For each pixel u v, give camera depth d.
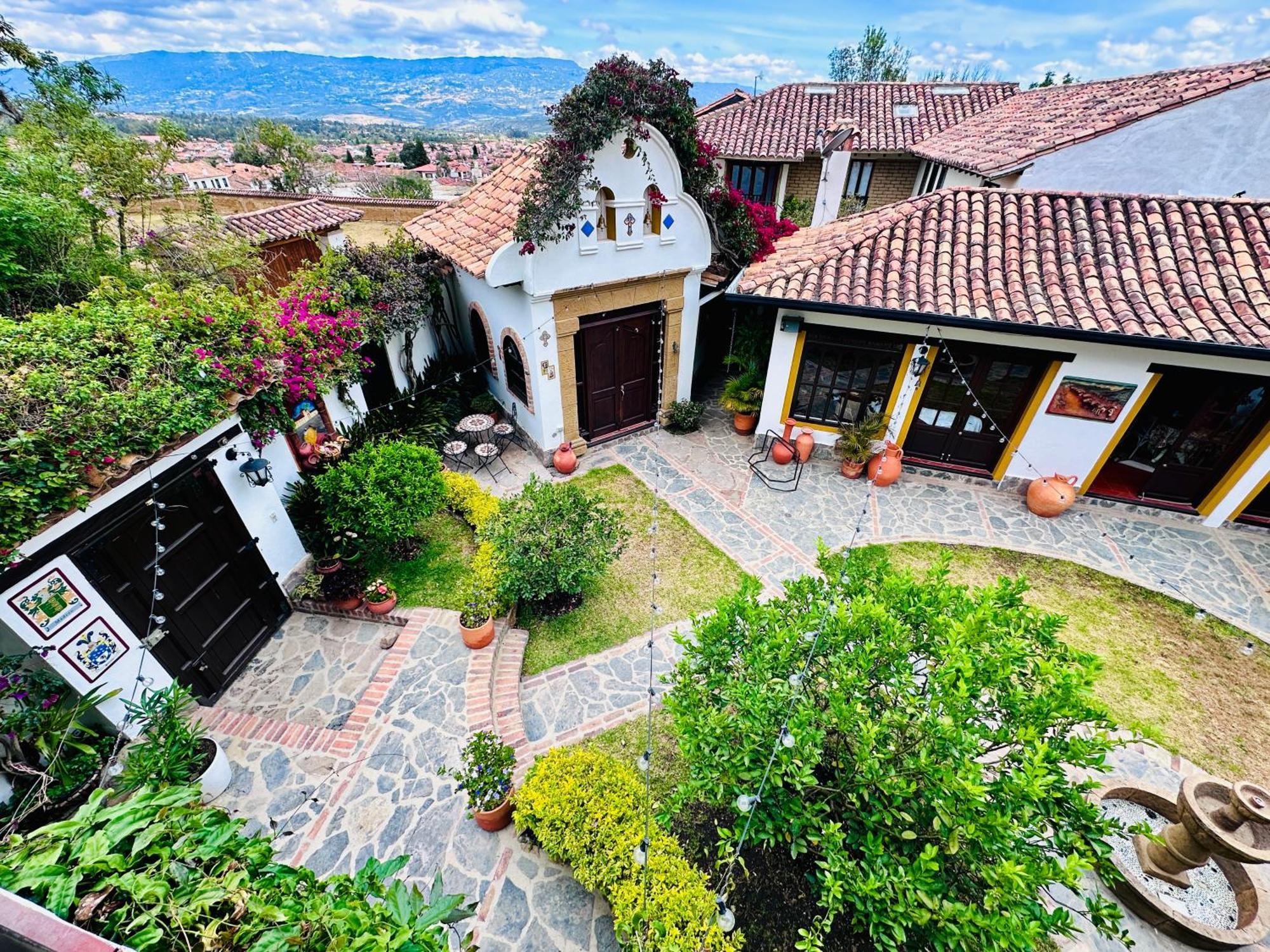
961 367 9.09
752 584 4.61
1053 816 3.44
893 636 3.90
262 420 6.72
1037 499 9.11
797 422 10.48
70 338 5.04
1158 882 4.72
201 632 5.96
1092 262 8.17
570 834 4.32
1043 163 10.94
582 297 9.12
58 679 4.53
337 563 7.34
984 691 4.20
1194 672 6.65
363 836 4.95
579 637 7.04
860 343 9.30
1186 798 4.31
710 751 3.87
